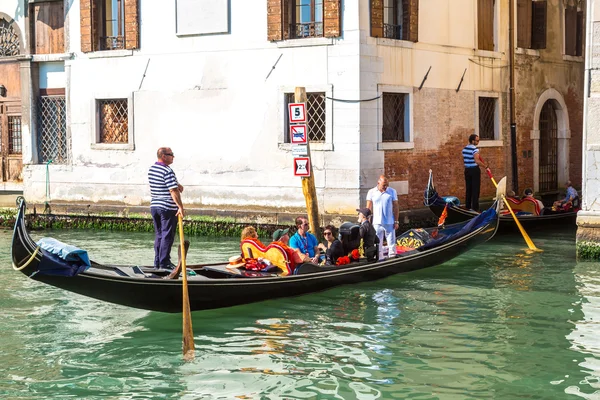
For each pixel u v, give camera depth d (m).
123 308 10.88
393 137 16.12
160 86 17.25
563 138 20.91
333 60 15.38
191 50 16.88
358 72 15.14
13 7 18.91
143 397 7.68
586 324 9.91
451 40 17.27
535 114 19.75
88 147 18.09
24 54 18.59
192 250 15.00
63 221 18.44
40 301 11.27
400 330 9.72
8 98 19.14
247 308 10.73
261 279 10.54
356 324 9.98
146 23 17.30
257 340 9.38
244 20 16.30
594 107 12.98
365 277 12.03
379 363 8.56
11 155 19.33
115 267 10.02
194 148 17.00
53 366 8.54
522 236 16.38
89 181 18.16
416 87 16.42
